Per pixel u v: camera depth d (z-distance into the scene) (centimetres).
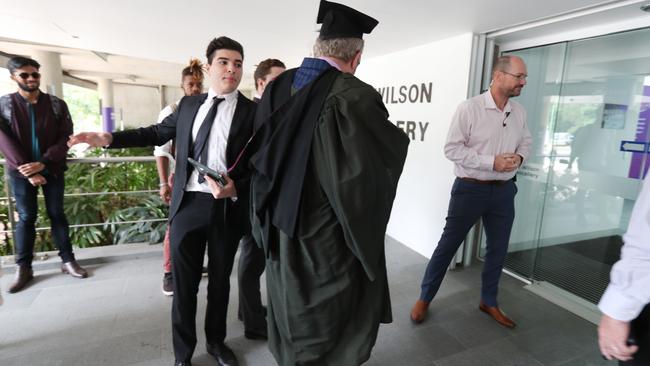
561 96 260
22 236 250
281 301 119
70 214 365
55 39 405
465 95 284
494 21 243
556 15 225
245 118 163
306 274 111
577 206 255
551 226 274
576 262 258
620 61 222
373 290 119
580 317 234
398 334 213
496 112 207
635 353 93
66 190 370
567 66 254
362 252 104
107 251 307
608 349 94
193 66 235
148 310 229
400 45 332
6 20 313
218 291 177
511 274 295
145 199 397
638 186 219
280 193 111
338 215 103
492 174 210
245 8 253
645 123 213
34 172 234
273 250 119
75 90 1878
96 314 223
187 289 167
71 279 267
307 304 111
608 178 234
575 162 254
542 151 277
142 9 268
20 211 247
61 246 267
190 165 162
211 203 161
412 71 342
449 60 297
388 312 130
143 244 326
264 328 204
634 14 207
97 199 380
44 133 242
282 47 397
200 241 168
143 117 1630
